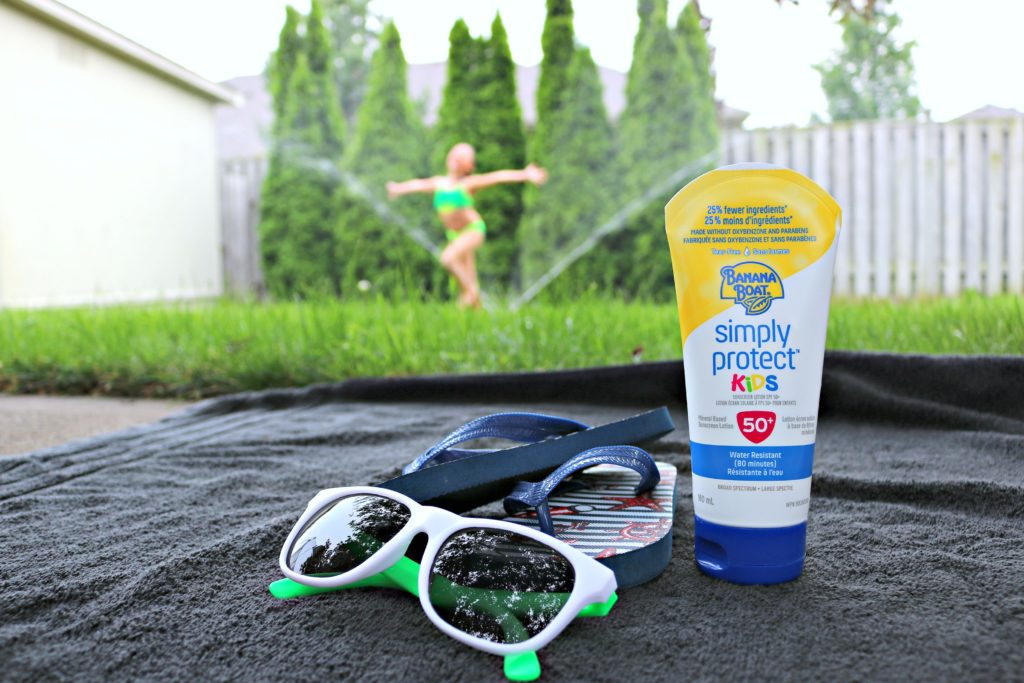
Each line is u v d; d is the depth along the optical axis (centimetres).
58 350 303
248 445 151
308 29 780
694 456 78
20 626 72
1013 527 93
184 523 102
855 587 75
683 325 76
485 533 69
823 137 677
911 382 160
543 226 702
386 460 136
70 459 137
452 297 594
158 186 752
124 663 65
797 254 71
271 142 776
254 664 64
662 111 684
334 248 770
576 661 63
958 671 59
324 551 77
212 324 320
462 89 720
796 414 74
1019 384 151
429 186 582
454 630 66
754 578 76
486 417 99
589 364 259
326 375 258
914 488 107
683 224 73
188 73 764
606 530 84
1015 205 636
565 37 695
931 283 661
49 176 618
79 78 650
